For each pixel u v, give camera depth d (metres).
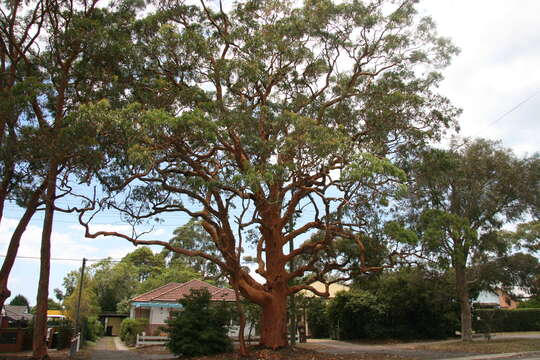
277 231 20.39
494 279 29.77
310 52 18.89
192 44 16.92
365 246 20.09
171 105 17.45
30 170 16.67
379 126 19.30
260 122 17.64
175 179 18.31
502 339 30.67
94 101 17.55
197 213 18.03
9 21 18.45
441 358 19.16
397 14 19.11
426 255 20.25
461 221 19.09
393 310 34.78
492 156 28.02
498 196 27.89
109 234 17.30
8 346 24.95
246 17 19.00
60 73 18.58
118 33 17.14
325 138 15.17
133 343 32.31
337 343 32.59
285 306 20.06
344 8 18.62
